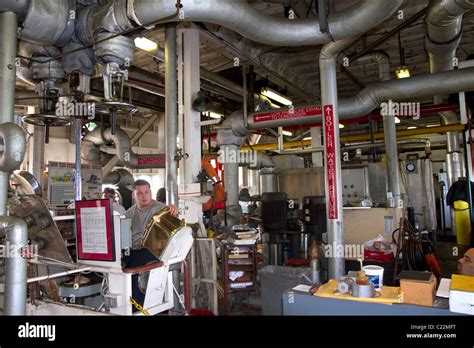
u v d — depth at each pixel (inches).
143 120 369.4
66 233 112.6
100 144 271.1
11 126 82.9
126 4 101.7
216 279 143.3
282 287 121.8
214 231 175.6
